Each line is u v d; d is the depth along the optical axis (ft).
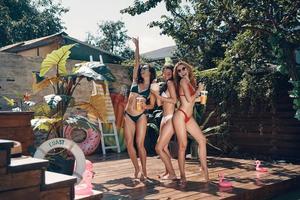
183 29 32.35
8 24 104.78
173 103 19.31
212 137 33.73
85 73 18.81
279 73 29.55
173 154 29.84
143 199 15.70
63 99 18.20
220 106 32.68
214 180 20.13
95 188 17.97
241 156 31.48
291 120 29.91
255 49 30.14
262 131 31.48
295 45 28.19
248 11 28.25
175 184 18.95
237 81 31.01
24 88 28.84
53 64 19.63
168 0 30.89
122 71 36.55
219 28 32.63
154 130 32.89
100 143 33.96
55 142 14.56
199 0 29.94
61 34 48.70
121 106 35.42
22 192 8.69
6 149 8.38
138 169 20.56
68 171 16.80
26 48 46.93
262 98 29.94
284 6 27.96
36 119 17.60
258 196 18.13
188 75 19.07
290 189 20.90
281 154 30.37
